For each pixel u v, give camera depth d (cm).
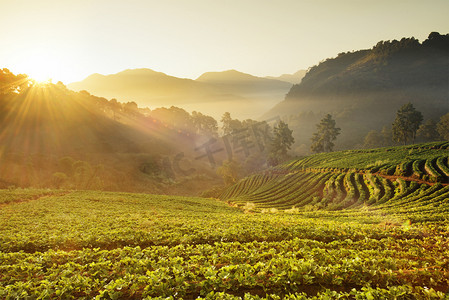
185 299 883
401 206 4144
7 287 946
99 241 1789
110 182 10156
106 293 923
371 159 7688
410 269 1056
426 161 6012
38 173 9212
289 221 2620
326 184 6619
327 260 1143
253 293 896
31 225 2512
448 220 2356
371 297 765
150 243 1794
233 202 7125
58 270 1139
